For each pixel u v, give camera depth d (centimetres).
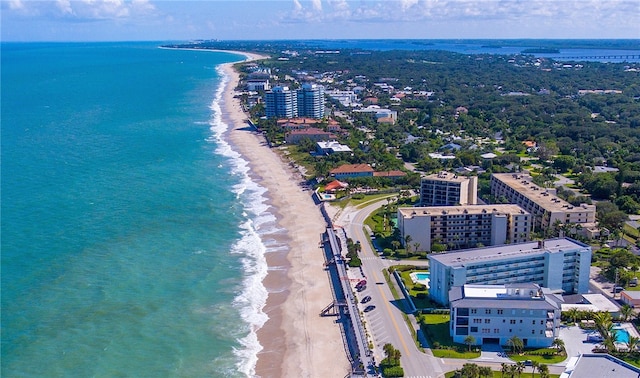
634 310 17662
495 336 16025
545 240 19900
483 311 15862
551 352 15562
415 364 15212
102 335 17025
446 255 18775
